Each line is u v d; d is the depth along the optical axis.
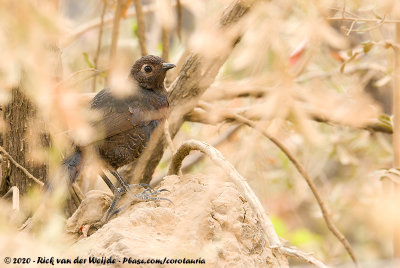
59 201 7.61
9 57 3.20
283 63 4.93
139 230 5.87
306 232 12.87
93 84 11.06
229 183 6.91
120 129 8.44
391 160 13.98
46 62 3.48
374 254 13.62
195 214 6.02
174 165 8.23
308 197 15.16
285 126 11.16
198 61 8.87
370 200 13.34
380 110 12.73
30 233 6.34
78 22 13.91
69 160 7.78
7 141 8.19
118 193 7.76
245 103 12.45
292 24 6.27
